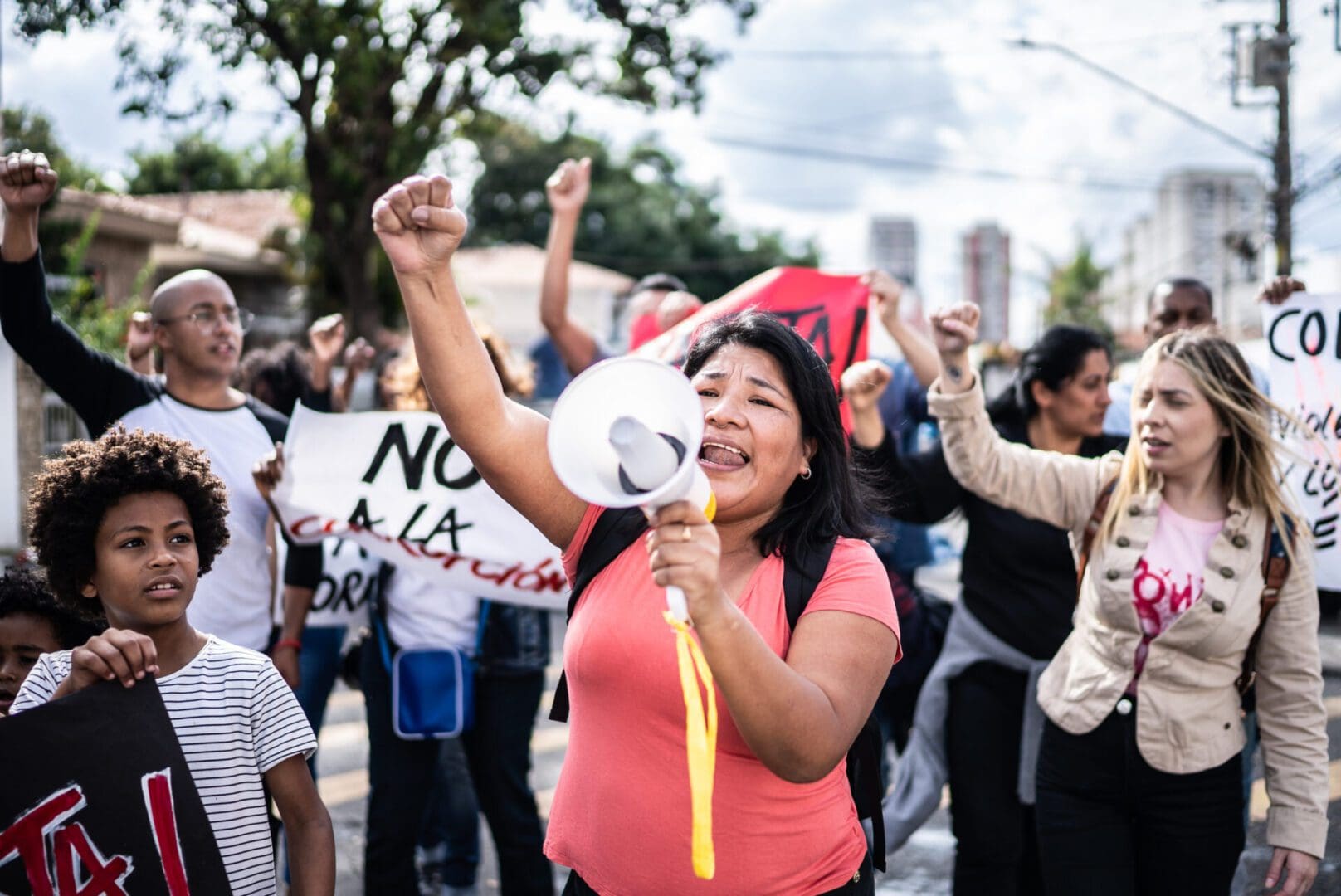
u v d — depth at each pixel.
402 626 3.92
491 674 3.92
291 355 5.21
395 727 3.83
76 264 15.73
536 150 48.09
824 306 4.44
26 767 2.11
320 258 22.50
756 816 2.06
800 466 2.21
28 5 8.77
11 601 2.75
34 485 2.47
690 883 2.07
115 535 2.35
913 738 3.93
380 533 3.82
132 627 2.37
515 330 43.94
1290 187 14.75
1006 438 4.06
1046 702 3.15
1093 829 3.04
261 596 3.75
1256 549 2.96
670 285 6.83
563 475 1.63
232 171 38.31
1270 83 14.47
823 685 1.98
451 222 1.99
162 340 3.75
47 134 19.31
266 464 3.69
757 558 2.19
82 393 3.64
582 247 50.75
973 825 3.80
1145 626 2.98
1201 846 2.98
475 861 4.45
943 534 8.79
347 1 17.55
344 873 4.62
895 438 3.81
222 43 16.50
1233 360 2.98
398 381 4.34
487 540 3.87
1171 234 46.72
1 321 3.47
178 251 22.75
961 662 3.83
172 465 2.43
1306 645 2.98
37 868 2.11
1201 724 2.97
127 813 2.15
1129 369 6.98
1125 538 3.04
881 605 2.10
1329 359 3.95
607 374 1.73
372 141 19.20
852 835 2.20
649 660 2.07
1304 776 2.95
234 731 2.33
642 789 2.09
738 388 2.15
